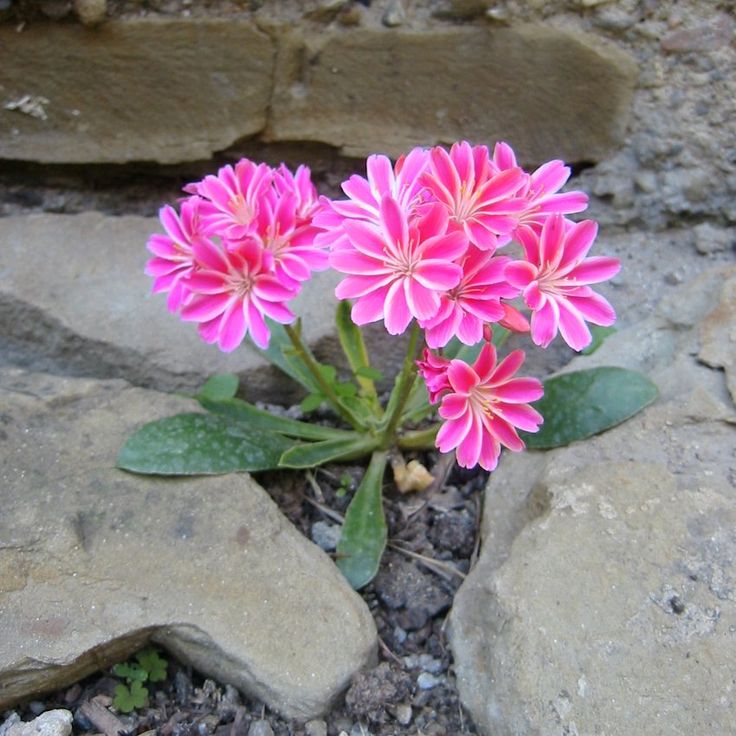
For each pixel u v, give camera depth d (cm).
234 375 28
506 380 21
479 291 20
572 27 30
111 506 24
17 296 29
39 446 25
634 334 29
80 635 22
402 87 30
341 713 22
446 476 27
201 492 24
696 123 30
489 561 24
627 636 21
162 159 31
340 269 20
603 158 31
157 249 23
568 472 24
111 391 27
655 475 24
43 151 31
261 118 31
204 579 23
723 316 27
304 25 30
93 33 29
